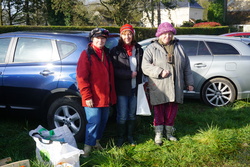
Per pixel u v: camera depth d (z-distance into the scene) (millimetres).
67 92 3896
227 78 5676
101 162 3283
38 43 4262
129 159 3424
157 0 24828
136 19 26781
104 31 3281
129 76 3541
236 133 4215
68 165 2852
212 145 3760
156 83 3711
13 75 4242
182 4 49406
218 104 5824
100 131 3633
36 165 3088
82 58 3266
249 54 5613
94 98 3311
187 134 4254
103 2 24219
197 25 31312
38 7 28219
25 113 4336
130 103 3754
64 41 4090
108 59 3475
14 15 28094
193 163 3400
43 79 4035
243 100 6055
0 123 4711
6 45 4508
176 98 3723
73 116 3912
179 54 3707
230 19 41000
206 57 5777
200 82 5781
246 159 3496
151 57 3738
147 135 4234
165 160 3445
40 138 3094
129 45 3623
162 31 3604
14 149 3715
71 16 26312
